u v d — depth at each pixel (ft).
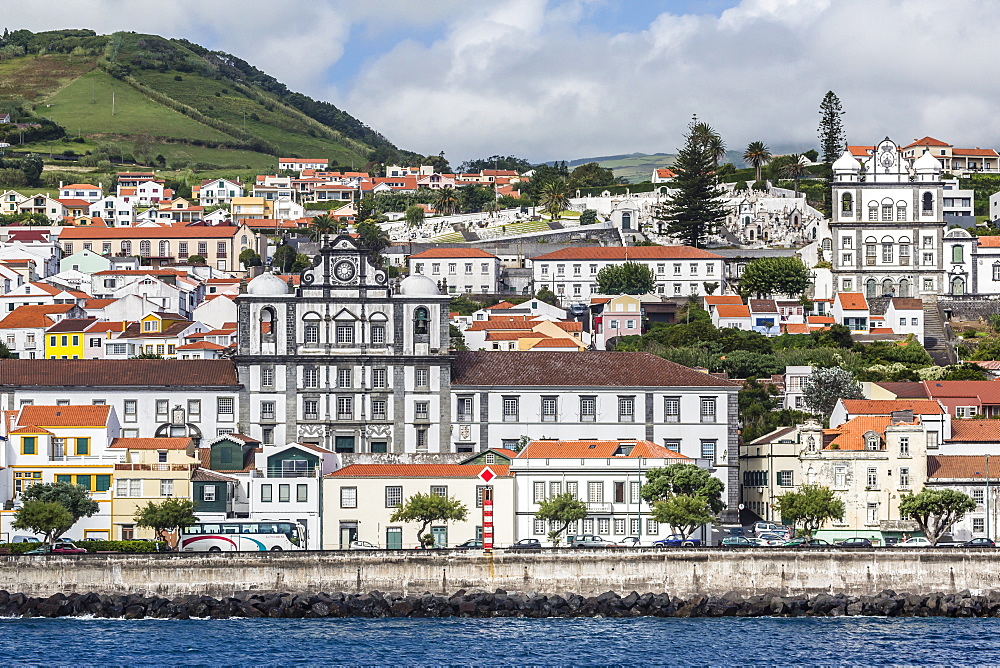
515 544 612.29
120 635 529.86
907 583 570.87
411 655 505.66
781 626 546.67
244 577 563.07
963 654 507.30
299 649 513.86
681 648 516.73
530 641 524.93
